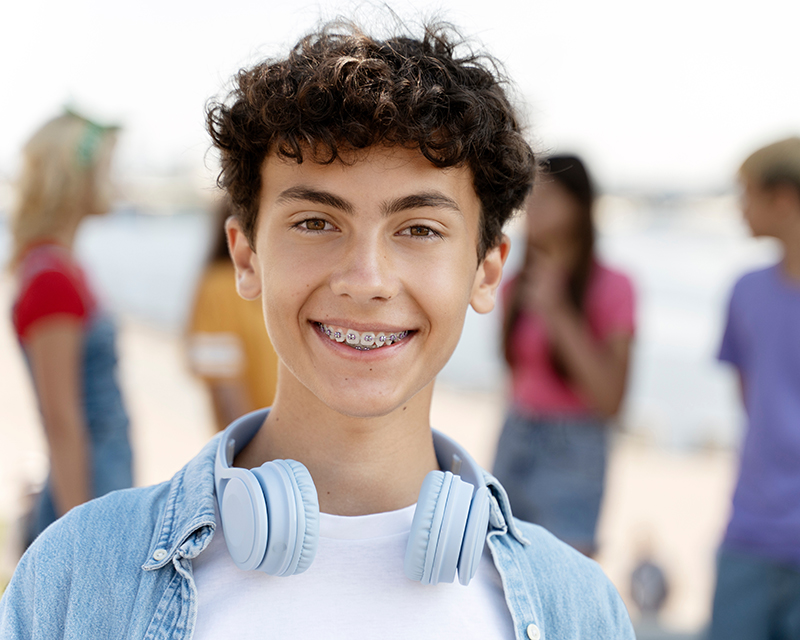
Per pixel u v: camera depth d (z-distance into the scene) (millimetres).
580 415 2697
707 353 11047
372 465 1044
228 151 1070
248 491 903
